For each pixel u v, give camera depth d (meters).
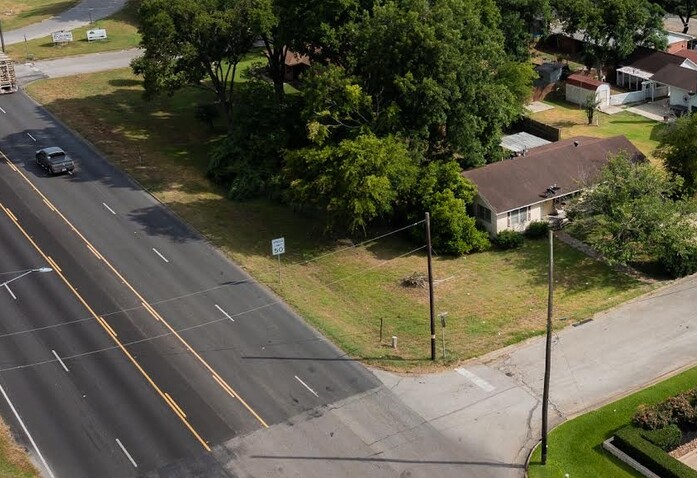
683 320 57.22
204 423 48.47
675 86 92.62
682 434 47.03
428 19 69.88
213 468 45.16
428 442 46.81
